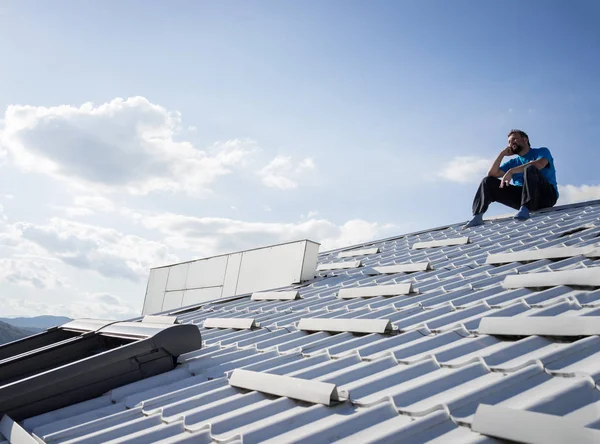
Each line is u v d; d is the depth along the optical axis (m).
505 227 9.02
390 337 3.86
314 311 5.58
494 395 2.42
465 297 4.43
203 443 2.68
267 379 3.22
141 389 3.84
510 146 9.72
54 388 3.67
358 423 2.46
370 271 7.53
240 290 9.48
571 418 2.01
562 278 4.04
